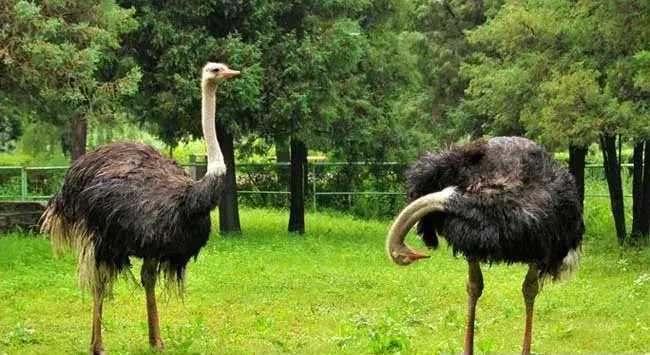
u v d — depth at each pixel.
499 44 16.50
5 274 12.77
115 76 17.06
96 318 8.28
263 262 14.61
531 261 7.00
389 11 19.95
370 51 19.16
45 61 13.96
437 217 7.29
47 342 9.05
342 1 17.72
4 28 13.95
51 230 8.60
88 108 15.17
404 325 9.80
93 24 14.93
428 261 14.98
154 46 17.00
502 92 15.93
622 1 13.63
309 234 19.11
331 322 10.15
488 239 6.76
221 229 18.59
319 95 17.47
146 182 8.15
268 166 25.08
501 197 6.76
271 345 8.88
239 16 17.30
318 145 19.75
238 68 16.58
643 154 17.91
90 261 8.20
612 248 16.48
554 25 14.75
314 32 17.39
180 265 8.36
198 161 26.59
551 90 14.05
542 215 6.76
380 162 23.58
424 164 7.33
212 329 9.73
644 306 10.65
